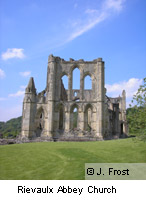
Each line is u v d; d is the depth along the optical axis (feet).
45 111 182.91
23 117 181.16
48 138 163.22
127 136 250.78
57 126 178.60
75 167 70.28
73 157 85.40
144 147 99.81
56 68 188.24
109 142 128.47
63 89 225.35
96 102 178.81
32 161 80.38
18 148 112.16
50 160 81.66
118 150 97.81
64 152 97.14
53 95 180.24
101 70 183.42
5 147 116.47
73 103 180.75
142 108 83.35
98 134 171.22
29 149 108.17
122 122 271.49
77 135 169.17
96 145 117.91
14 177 60.54
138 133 83.35
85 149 104.73
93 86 183.73
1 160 82.33
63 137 166.20
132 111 85.35
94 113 178.19
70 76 187.01
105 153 92.68
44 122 181.47
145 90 82.94
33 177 60.59
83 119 177.58
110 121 228.22
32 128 179.52
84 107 179.63
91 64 187.11
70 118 179.01
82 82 184.55
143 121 80.79
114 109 239.09
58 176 61.36
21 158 85.87
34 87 188.55
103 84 182.09
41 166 72.74
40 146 119.65
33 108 183.01
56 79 186.29
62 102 181.47
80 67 187.32
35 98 185.57
